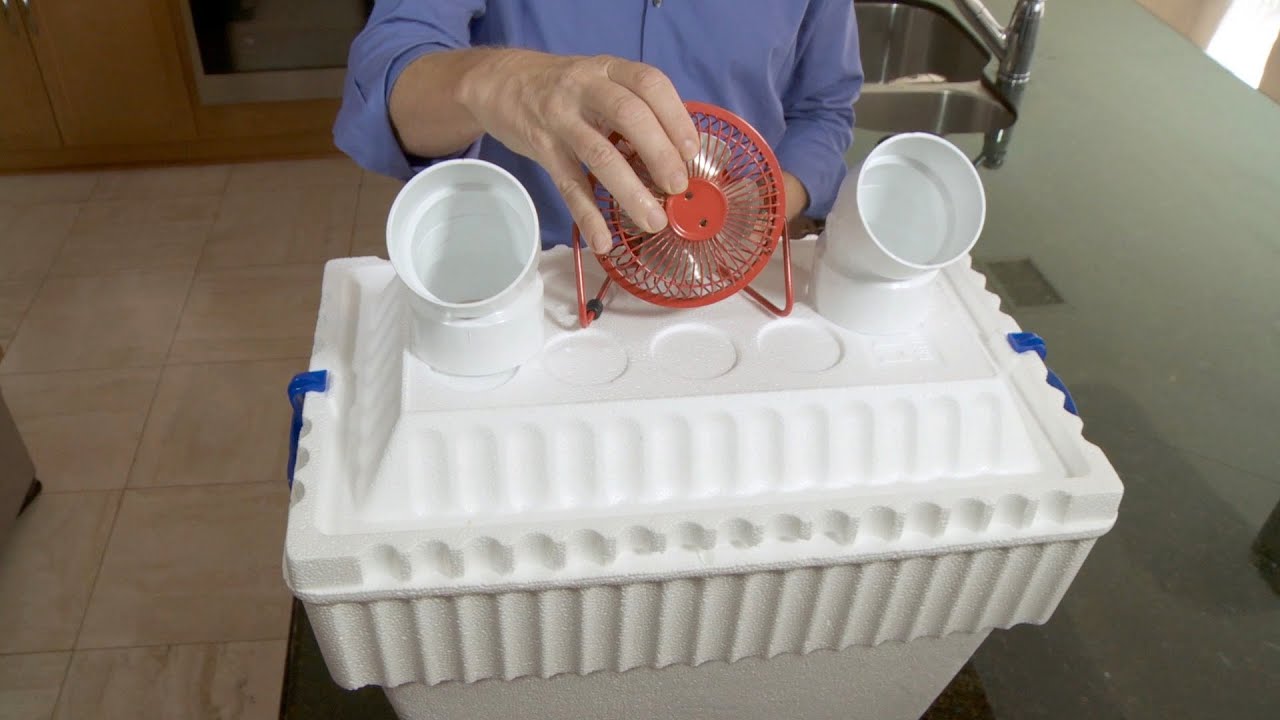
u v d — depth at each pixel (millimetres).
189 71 2723
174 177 2861
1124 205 1270
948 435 671
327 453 646
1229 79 1575
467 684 692
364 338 734
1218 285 1140
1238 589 838
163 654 1708
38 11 2562
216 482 2006
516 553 604
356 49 815
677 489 646
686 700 744
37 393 2176
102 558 1856
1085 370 1020
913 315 704
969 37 1743
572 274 758
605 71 590
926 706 792
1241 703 761
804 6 931
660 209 588
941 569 662
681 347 697
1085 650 795
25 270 2518
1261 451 951
